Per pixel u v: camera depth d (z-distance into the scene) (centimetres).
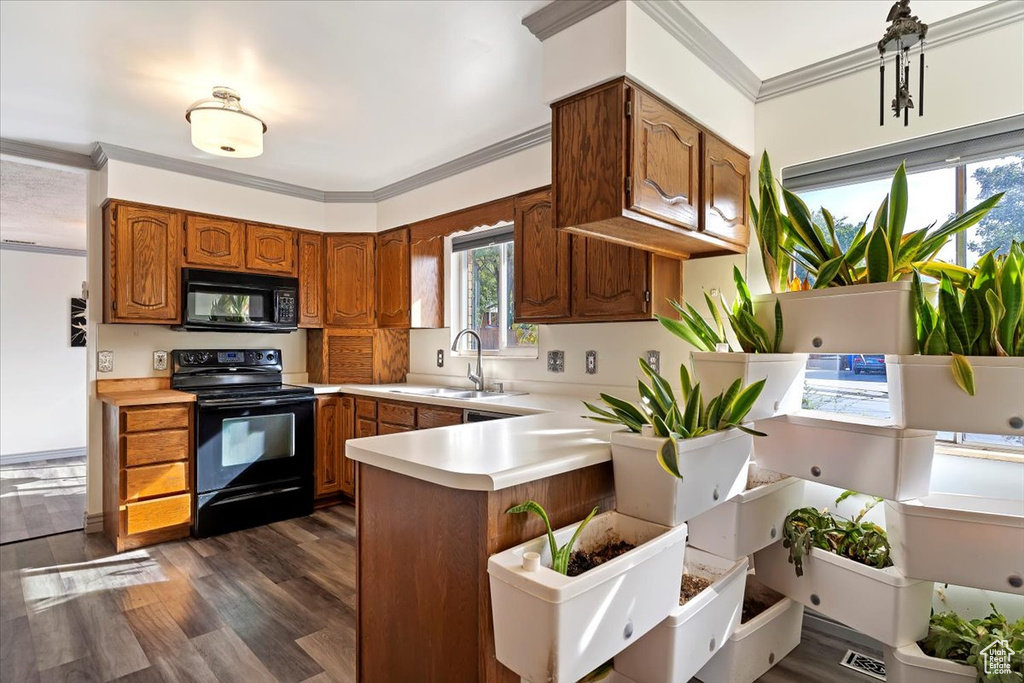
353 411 378
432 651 133
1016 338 134
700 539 177
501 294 368
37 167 326
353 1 180
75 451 546
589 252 262
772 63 218
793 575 189
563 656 101
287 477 347
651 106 178
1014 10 178
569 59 179
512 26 195
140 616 221
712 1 175
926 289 151
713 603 152
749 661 177
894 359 148
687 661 140
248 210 372
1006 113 181
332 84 240
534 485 131
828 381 224
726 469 153
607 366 292
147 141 308
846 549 179
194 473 312
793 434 173
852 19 186
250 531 324
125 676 182
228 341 388
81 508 369
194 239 347
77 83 238
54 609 227
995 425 132
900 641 157
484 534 120
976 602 183
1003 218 185
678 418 144
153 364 354
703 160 206
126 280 321
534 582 102
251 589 245
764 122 238
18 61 219
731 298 244
